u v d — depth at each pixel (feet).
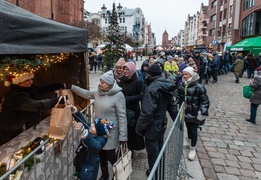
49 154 9.12
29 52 9.19
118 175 9.46
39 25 10.05
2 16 7.86
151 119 10.52
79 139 12.35
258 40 76.59
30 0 50.21
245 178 12.73
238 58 49.98
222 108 28.37
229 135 19.24
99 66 72.79
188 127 14.66
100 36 97.25
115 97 10.84
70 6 76.28
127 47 90.79
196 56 44.42
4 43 7.98
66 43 12.31
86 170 9.26
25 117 11.58
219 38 162.30
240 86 45.57
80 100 16.85
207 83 48.21
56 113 8.32
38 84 16.85
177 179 11.77
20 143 10.25
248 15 115.24
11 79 10.14
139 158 14.65
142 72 21.44
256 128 21.06
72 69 16.53
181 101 14.30
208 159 14.87
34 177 8.04
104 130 9.16
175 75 29.89
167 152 8.07
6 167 8.02
